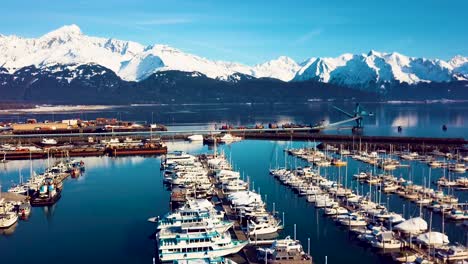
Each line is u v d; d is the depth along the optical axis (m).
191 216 123.19
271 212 143.12
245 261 106.81
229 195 157.00
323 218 138.38
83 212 150.12
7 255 116.44
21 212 145.50
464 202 152.38
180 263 101.69
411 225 118.50
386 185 171.25
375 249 114.00
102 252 117.19
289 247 106.56
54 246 121.75
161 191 176.62
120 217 144.12
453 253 105.44
